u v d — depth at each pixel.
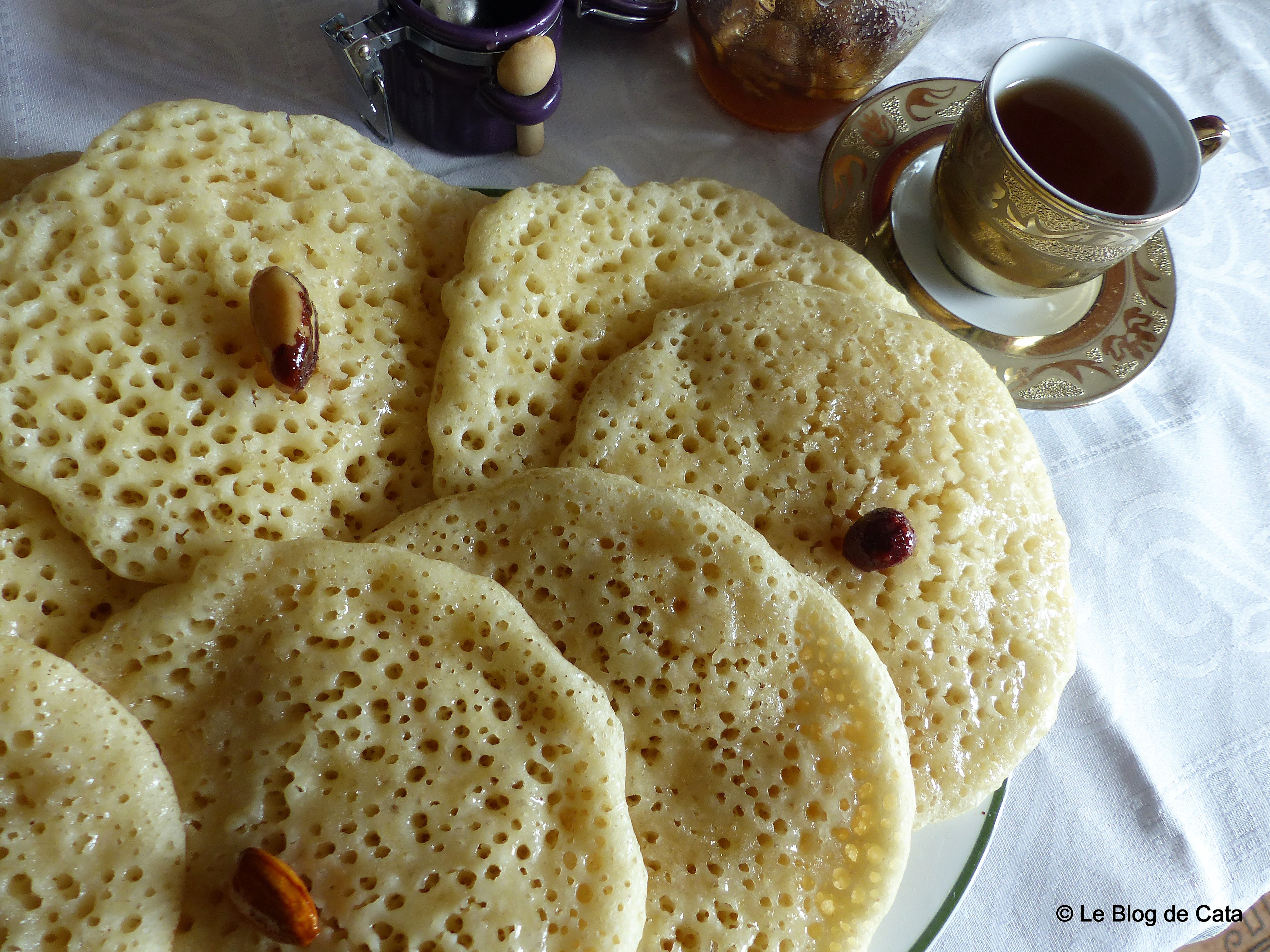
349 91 0.30
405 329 0.25
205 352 0.23
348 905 0.19
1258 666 0.29
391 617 0.21
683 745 0.22
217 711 0.21
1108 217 0.25
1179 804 0.27
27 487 0.22
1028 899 0.26
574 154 0.31
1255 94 0.35
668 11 0.31
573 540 0.22
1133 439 0.30
